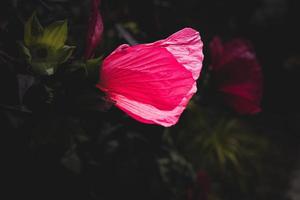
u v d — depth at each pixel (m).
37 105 0.35
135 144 0.66
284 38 2.94
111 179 0.67
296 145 2.45
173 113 0.30
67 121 0.35
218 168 1.83
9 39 0.38
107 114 0.46
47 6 0.46
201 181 0.76
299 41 3.10
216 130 1.90
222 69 0.49
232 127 2.07
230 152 1.87
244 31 2.67
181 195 0.96
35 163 0.46
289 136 2.52
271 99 2.89
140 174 0.71
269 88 2.94
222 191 1.81
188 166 1.01
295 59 3.00
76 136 0.54
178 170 0.98
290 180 2.10
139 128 0.51
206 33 0.62
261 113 2.72
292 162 2.27
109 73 0.32
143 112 0.30
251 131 2.35
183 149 1.70
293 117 2.73
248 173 1.96
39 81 0.34
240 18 2.57
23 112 0.35
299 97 2.92
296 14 2.93
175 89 0.30
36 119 0.35
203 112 1.91
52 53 0.33
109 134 0.64
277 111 2.80
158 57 0.30
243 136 2.05
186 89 0.30
